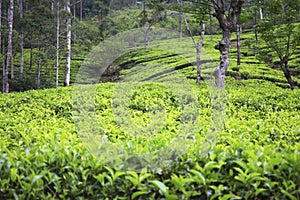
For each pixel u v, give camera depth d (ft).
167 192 9.43
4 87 53.67
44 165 10.74
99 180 10.16
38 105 28.37
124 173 10.01
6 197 10.14
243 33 112.06
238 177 9.77
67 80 58.80
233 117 20.04
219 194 9.59
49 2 73.51
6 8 96.43
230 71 66.44
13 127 17.29
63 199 10.16
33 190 9.91
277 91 36.70
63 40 76.07
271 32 44.04
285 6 42.37
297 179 9.82
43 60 76.33
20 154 11.41
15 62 98.73
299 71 67.05
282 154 11.03
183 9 36.32
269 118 20.45
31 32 77.10
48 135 14.52
